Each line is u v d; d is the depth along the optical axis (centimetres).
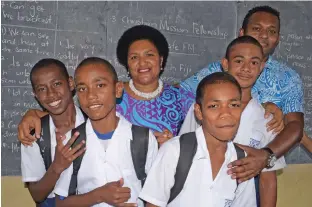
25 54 272
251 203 190
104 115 172
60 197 175
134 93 208
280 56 337
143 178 176
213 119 162
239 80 194
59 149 169
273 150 190
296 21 339
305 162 346
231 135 163
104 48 286
